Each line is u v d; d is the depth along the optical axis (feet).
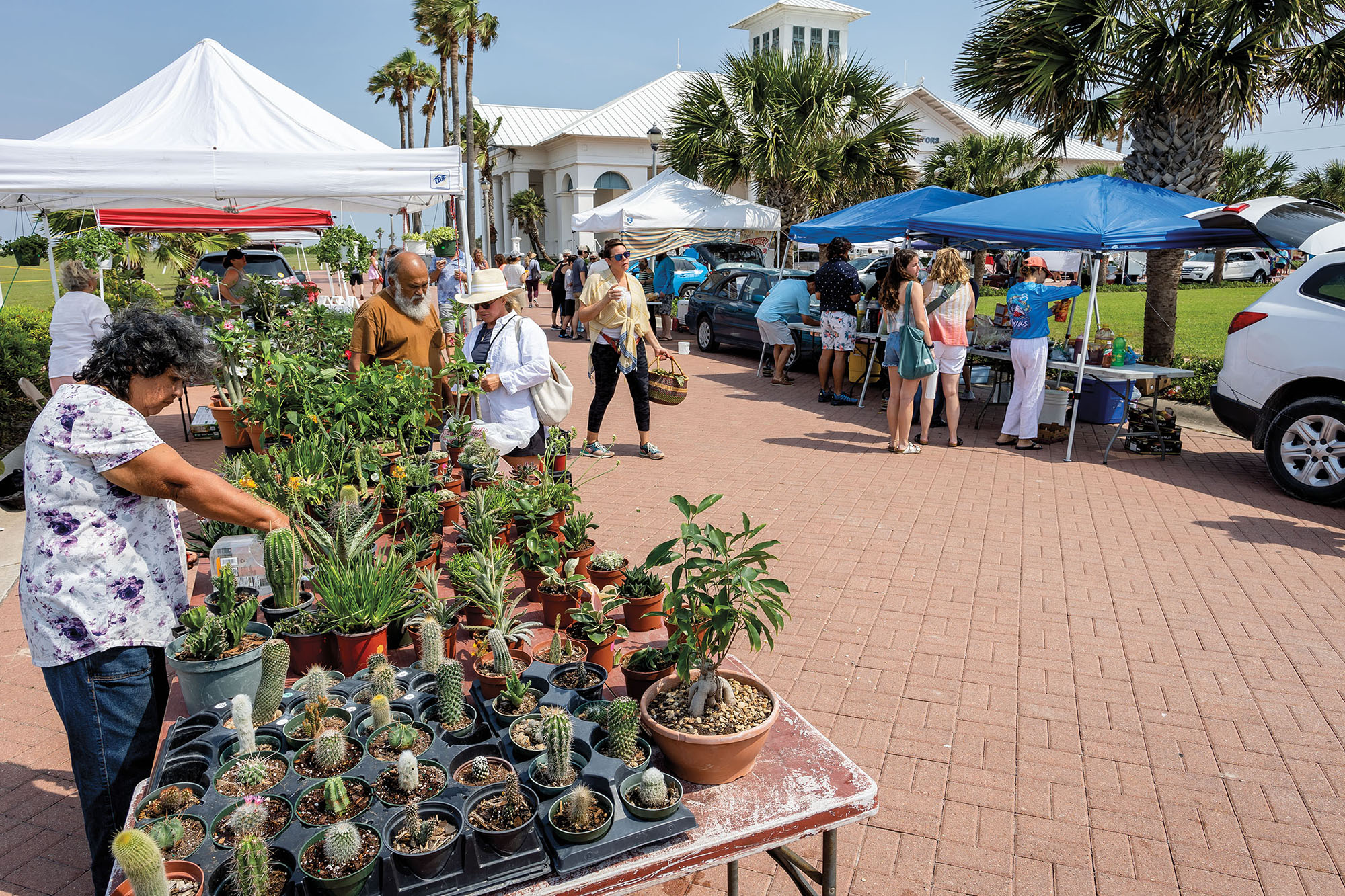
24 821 10.00
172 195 23.71
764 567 7.39
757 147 62.85
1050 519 20.29
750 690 7.79
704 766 6.68
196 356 7.52
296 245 61.16
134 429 7.16
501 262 73.72
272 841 5.58
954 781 10.40
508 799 5.96
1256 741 11.19
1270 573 16.88
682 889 8.81
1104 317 69.46
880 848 9.32
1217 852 9.18
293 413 16.34
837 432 29.94
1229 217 23.62
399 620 9.02
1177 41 30.86
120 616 7.41
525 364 16.01
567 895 5.70
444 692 7.08
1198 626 14.49
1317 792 10.17
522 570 11.18
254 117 24.13
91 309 22.30
